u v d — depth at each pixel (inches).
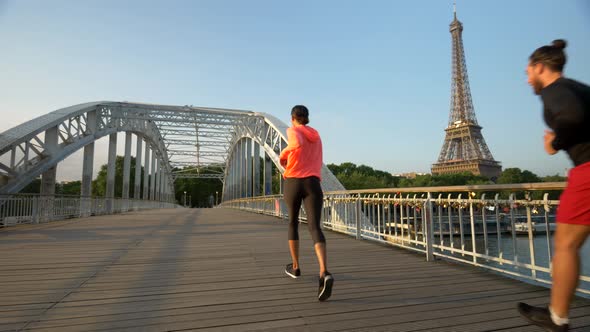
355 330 86.2
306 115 130.3
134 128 949.2
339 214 321.1
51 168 548.4
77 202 569.6
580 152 62.6
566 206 64.9
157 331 86.7
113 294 119.7
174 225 399.9
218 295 117.7
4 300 112.8
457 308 103.1
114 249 219.9
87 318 96.2
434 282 134.3
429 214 182.7
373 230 252.5
